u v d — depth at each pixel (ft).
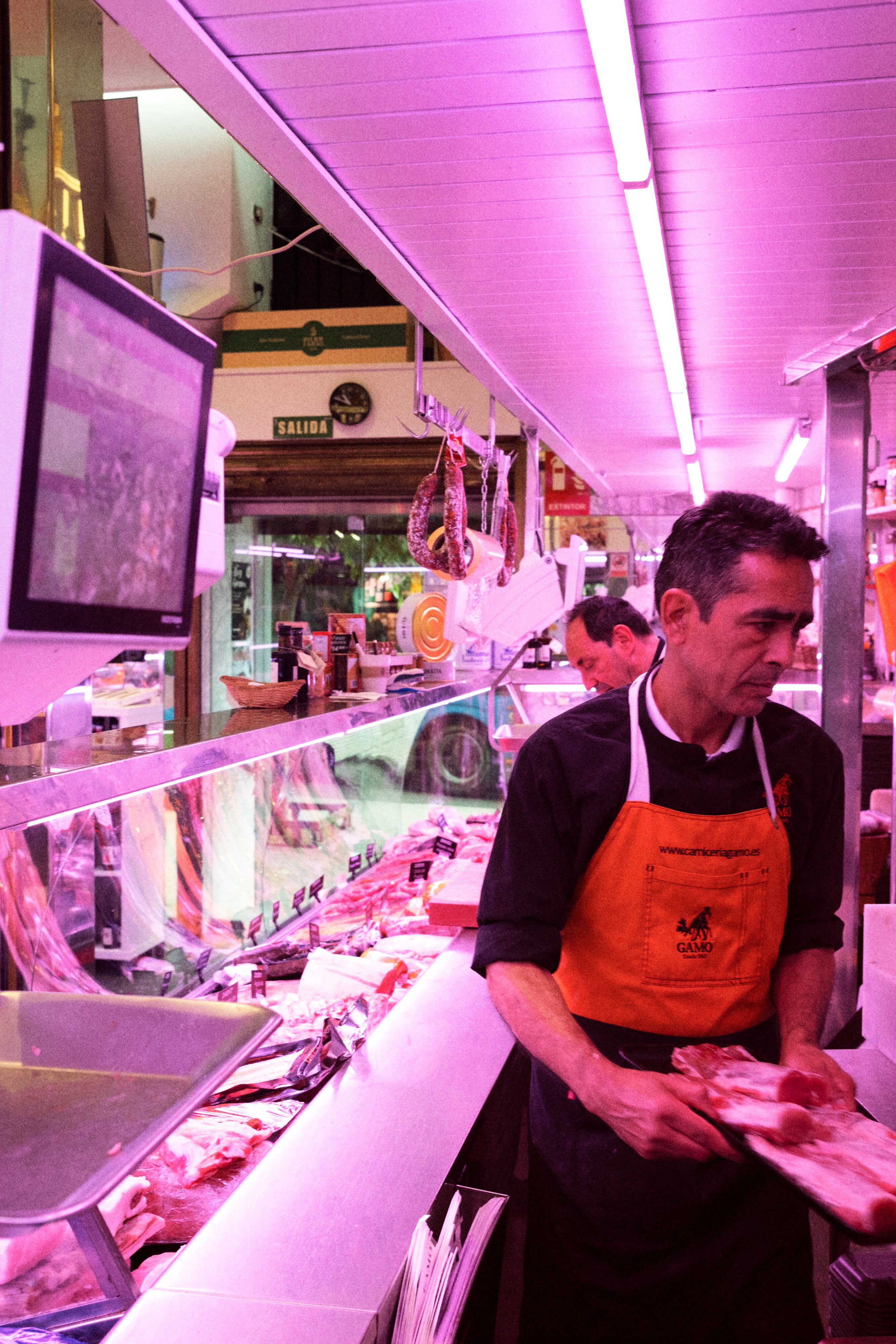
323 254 25.27
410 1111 4.57
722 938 4.51
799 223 6.77
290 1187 3.88
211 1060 2.74
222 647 24.75
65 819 5.89
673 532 4.30
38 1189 2.08
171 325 2.74
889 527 18.56
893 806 6.88
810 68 4.92
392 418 22.85
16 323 2.09
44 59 9.17
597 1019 4.66
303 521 24.49
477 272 7.54
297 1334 3.01
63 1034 2.94
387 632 24.44
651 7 4.45
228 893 8.32
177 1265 3.36
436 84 5.01
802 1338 4.50
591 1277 4.66
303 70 4.91
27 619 2.18
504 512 12.85
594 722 4.57
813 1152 3.48
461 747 15.37
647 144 5.42
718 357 9.92
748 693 4.11
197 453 2.97
